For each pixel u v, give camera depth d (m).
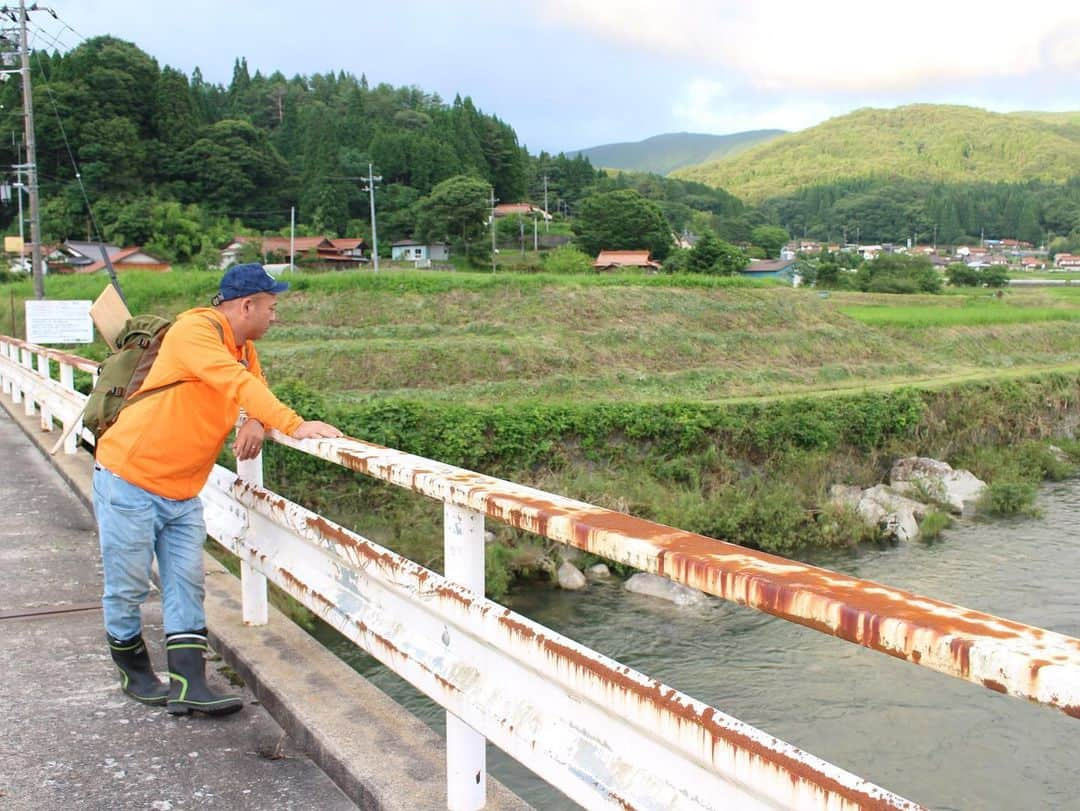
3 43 24.38
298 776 2.77
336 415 16.86
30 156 24.95
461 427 17.77
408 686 9.80
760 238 128.75
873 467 21.84
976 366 34.53
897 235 196.00
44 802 2.62
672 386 26.27
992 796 7.52
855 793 1.18
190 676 3.18
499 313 29.59
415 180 93.62
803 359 31.23
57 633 4.19
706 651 11.19
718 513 17.09
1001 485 19.53
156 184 81.62
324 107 111.94
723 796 1.42
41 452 9.27
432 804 2.38
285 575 3.26
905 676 10.10
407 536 14.62
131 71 82.50
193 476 3.07
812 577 1.32
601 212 81.44
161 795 2.66
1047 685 0.94
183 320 2.91
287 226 85.00
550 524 1.80
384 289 29.72
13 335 27.31
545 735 1.84
